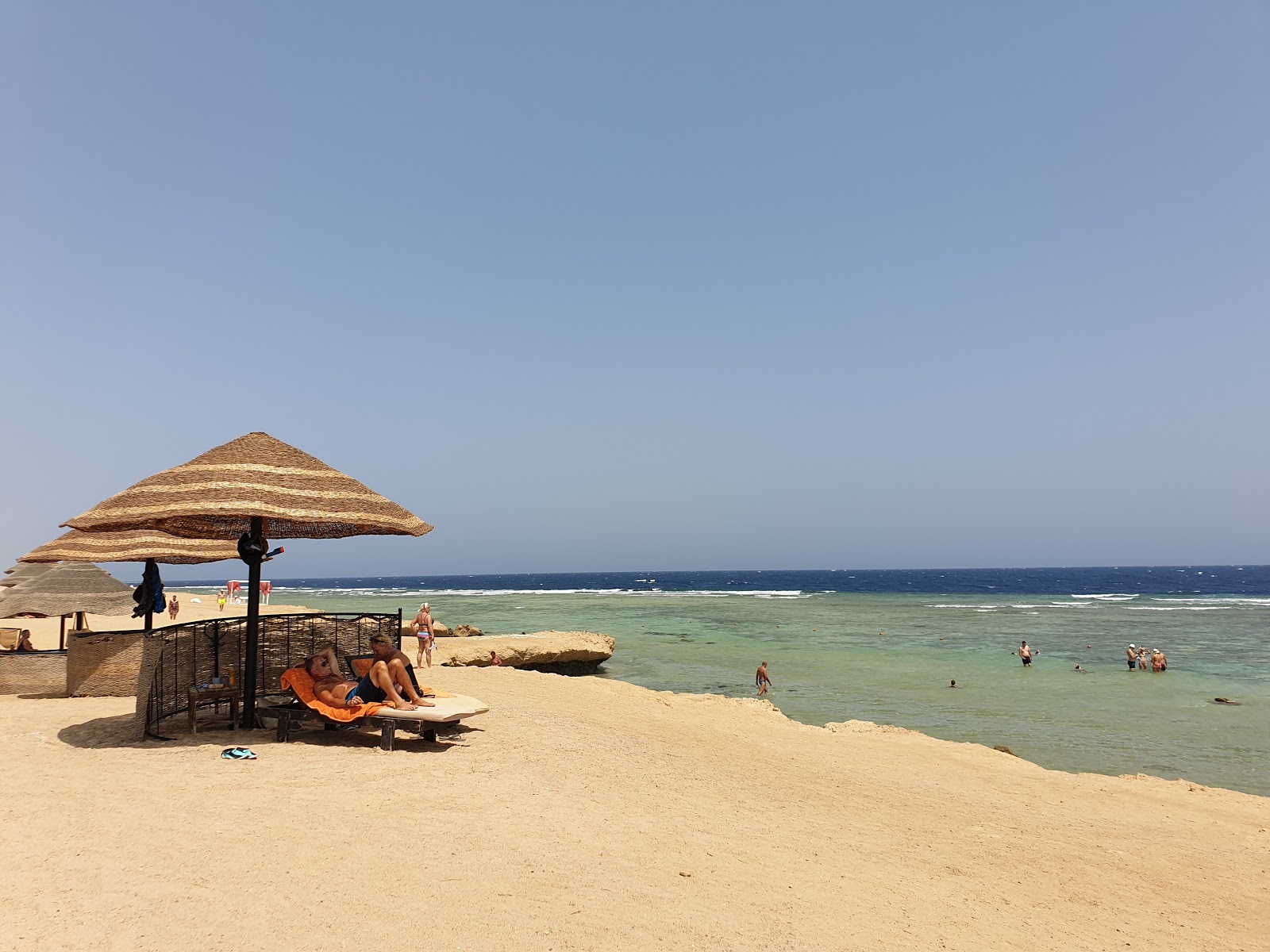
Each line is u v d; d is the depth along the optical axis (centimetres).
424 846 499
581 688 1454
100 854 448
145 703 808
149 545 1197
